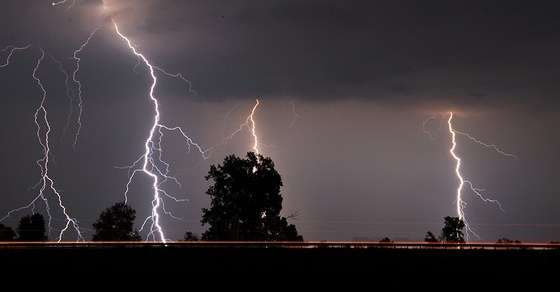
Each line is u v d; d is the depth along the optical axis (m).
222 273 31.03
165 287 28.61
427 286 29.80
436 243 40.75
